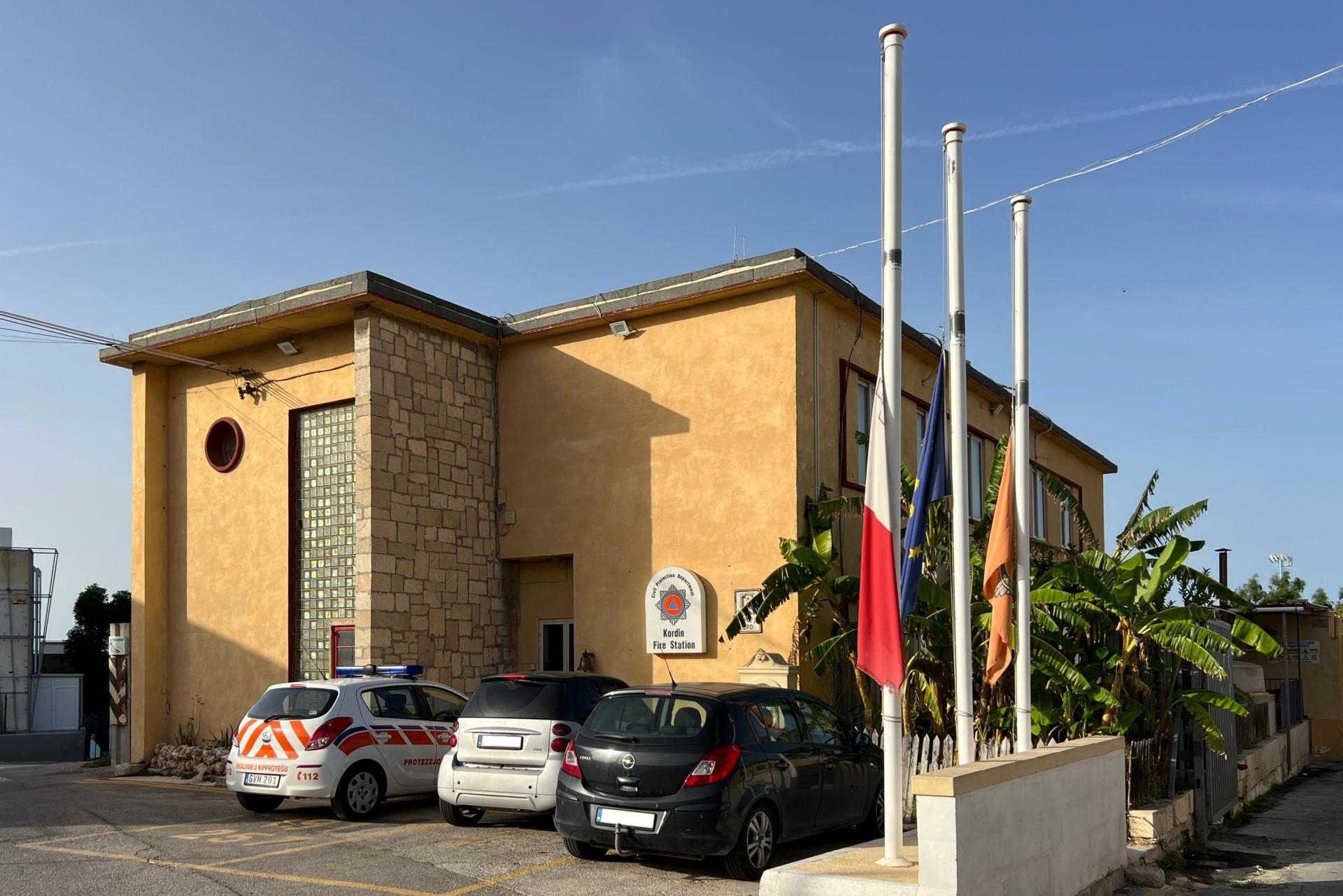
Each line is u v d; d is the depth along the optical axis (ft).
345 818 37.91
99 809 41.78
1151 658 41.50
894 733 24.61
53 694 113.60
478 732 35.06
